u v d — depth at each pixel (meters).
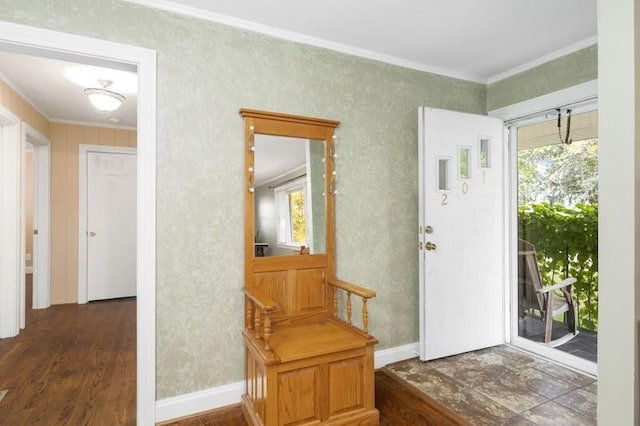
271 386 1.74
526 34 2.41
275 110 2.32
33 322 3.77
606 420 1.27
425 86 2.90
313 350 1.84
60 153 4.54
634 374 1.20
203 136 2.12
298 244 2.36
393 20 2.24
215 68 2.15
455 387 2.35
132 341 3.22
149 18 2.00
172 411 2.02
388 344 2.75
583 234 2.65
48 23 1.79
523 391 2.29
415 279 2.87
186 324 2.07
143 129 1.97
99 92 3.18
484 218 2.94
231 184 2.19
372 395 1.99
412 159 2.86
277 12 2.14
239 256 2.21
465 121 2.86
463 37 2.46
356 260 2.61
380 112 2.71
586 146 2.62
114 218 4.86
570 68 2.60
